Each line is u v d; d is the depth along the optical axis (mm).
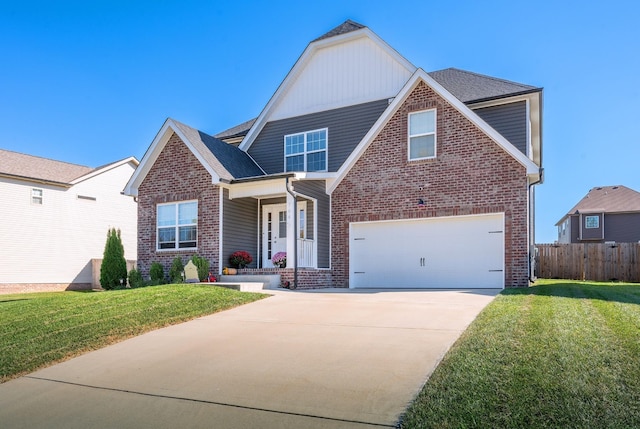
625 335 5992
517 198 13102
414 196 14539
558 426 3783
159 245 16297
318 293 12523
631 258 19375
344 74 17906
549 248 20781
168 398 5156
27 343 7562
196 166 15719
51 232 24109
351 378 5305
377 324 7875
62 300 10828
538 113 15750
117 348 7270
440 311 8773
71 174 26266
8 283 22125
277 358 6230
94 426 4605
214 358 6418
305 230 15609
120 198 27797
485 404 4258
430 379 4977
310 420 4383
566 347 5562
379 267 15055
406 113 14836
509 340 6000
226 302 10367
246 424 4406
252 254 16516
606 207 39500
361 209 15391
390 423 4191
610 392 4312
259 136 19266
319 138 18031
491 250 13477
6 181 22453
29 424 4738
